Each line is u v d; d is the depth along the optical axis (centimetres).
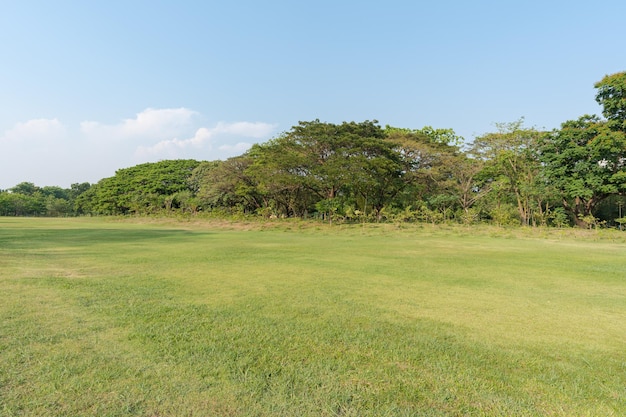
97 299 571
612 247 1499
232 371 333
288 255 1139
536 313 531
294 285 695
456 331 448
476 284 728
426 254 1206
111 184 4875
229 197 3647
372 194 3131
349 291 650
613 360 371
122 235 1930
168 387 304
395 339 417
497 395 300
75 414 266
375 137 3041
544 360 368
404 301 586
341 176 2598
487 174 2938
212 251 1229
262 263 967
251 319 480
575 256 1180
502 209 2800
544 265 983
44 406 275
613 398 298
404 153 3092
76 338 406
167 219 3475
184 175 4625
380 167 2666
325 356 368
